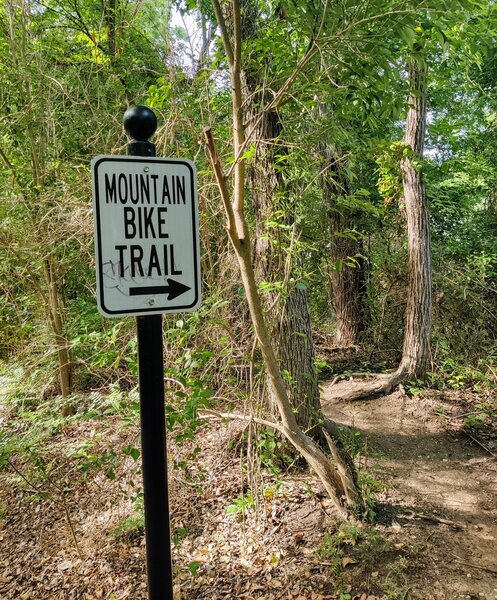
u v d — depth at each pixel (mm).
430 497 3656
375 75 2309
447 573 2773
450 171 8000
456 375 6047
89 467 3078
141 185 1570
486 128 8695
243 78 3475
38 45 5410
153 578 1631
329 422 4441
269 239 3330
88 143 5082
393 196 7137
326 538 3027
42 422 3611
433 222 7977
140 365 1596
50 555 3414
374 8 2049
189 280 1659
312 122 3064
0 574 3352
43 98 5285
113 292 1546
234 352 3484
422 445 4598
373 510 3383
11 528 3793
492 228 7762
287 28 2793
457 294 6676
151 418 1595
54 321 5238
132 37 5766
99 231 1522
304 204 3516
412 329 5926
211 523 3383
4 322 5586
